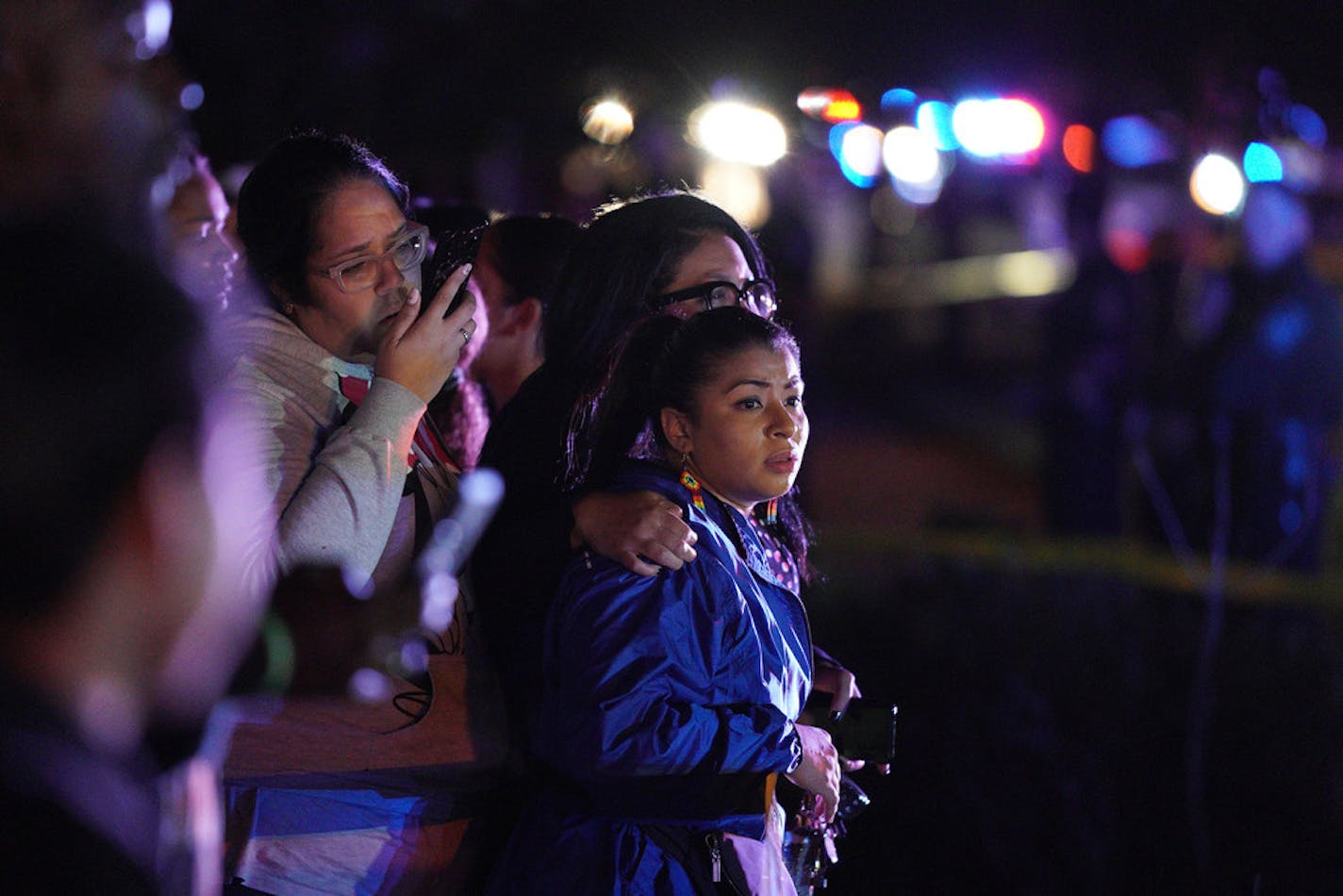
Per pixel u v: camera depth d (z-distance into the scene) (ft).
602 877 22.22
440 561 13.66
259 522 20.63
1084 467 81.87
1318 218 89.35
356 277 23.02
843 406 151.33
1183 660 57.82
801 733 23.77
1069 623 61.77
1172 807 46.85
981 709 52.54
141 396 10.32
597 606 22.18
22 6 14.69
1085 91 100.07
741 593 23.52
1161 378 78.13
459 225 33.71
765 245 31.89
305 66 70.13
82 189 13.53
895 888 43.16
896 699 55.57
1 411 9.98
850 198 167.43
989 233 166.09
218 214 26.16
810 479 102.83
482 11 77.97
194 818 12.93
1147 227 82.69
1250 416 69.56
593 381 25.38
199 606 10.96
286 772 21.85
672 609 22.48
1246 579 66.64
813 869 25.95
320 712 21.89
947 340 162.40
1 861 9.96
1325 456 69.41
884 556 76.59
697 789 21.97
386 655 13.74
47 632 10.31
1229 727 51.90
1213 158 85.40
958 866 44.16
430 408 31.24
